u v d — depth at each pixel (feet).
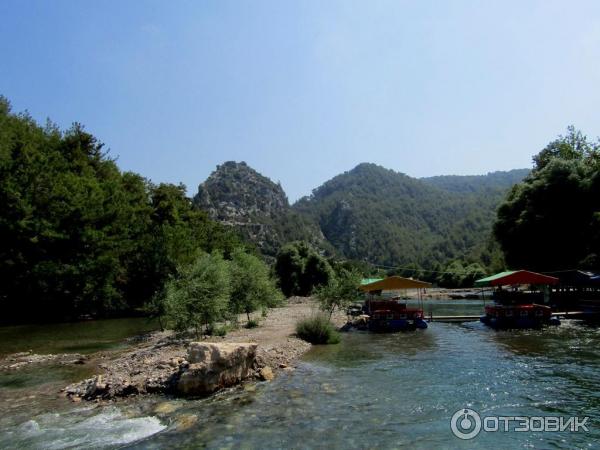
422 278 389.80
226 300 84.28
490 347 69.56
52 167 138.51
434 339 82.12
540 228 152.97
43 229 123.85
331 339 79.61
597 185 144.05
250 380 49.24
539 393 42.19
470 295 223.10
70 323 125.39
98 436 32.30
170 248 148.36
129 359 61.00
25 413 38.50
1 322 127.95
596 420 34.53
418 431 32.99
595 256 135.64
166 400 41.32
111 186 157.07
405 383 47.55
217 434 32.50
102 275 139.33
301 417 36.35
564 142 193.88
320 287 112.47
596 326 90.07
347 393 43.75
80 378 52.31
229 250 232.32
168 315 79.10
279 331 88.89
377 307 115.34
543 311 95.04
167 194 217.77
